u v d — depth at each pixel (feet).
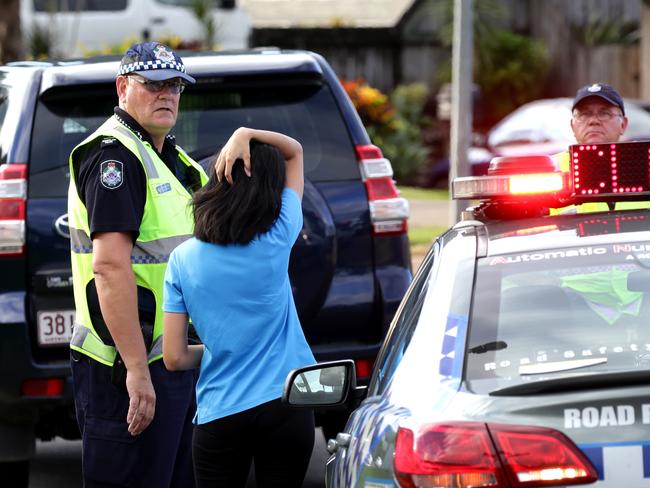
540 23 338.13
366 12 342.44
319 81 72.59
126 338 53.98
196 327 48.73
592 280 39.81
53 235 67.87
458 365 37.45
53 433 72.84
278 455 49.19
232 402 48.29
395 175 254.06
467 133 139.33
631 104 226.38
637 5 338.75
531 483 33.94
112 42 242.58
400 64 321.93
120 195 53.93
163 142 57.31
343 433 43.47
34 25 234.99
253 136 48.98
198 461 50.06
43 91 69.72
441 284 40.81
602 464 33.94
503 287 39.83
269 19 343.05
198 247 48.19
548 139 232.73
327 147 71.51
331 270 69.62
